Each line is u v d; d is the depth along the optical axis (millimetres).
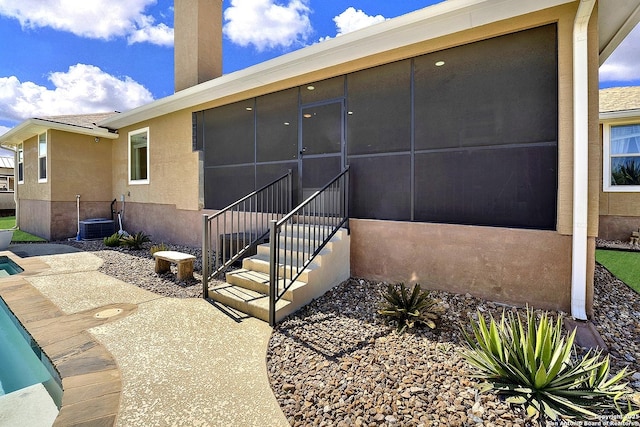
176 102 6996
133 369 2594
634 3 3299
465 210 4039
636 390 2221
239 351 2891
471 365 2527
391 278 4473
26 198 10758
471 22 3746
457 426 1904
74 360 2725
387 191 4617
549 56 3555
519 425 1892
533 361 2105
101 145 9812
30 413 2266
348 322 3432
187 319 3604
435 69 4234
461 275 3967
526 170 3682
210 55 8125
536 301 3549
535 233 3553
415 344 2928
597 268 5371
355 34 4203
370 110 4781
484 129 3910
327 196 5230
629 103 7668
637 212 7336
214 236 7020
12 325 3861
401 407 2086
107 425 1963
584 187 3211
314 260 4270
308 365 2637
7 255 7047
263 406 2152
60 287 4766
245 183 6453
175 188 7801
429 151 4281
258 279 4281
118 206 9797
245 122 6410
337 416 2031
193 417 2047
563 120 3404
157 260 5473
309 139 5477
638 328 3205
